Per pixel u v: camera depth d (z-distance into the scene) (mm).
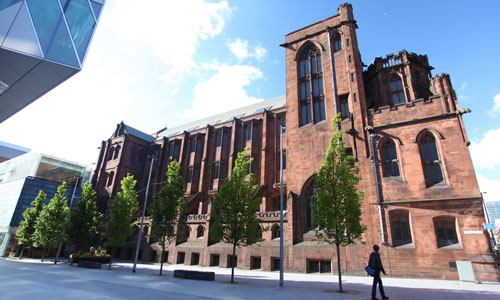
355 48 31656
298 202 28594
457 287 15453
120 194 29250
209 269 29828
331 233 15586
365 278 21078
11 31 15305
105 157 58031
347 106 30594
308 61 35250
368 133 26422
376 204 23875
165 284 14734
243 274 24109
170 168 24297
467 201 20719
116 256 45625
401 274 21359
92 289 11875
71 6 18375
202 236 37250
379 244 22812
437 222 21703
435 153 23453
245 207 18984
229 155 45281
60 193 37344
